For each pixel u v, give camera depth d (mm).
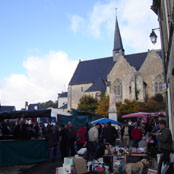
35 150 11336
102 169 6879
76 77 69062
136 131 12859
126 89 50438
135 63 57438
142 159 7453
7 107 78250
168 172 5844
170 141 6262
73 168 6883
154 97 45125
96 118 24266
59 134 13297
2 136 13891
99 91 58031
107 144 9539
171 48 8852
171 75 9641
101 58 69938
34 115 13984
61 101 86062
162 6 13039
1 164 10000
